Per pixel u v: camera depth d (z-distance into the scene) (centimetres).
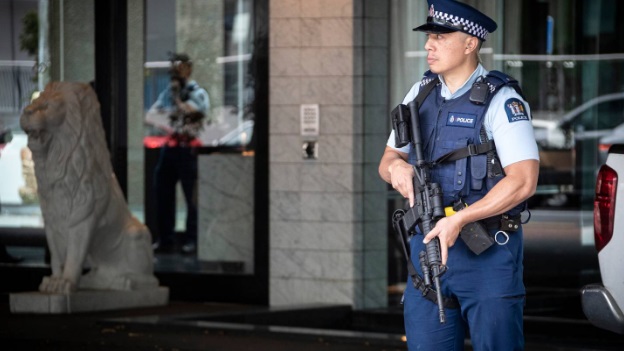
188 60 1437
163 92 1448
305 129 1322
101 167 1306
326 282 1323
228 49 1416
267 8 1353
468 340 1087
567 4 1349
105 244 1342
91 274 1355
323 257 1324
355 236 1311
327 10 1311
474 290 650
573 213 1353
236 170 1412
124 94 1461
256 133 1355
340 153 1313
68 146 1279
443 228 628
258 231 1360
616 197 860
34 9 1500
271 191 1344
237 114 1412
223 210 1417
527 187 638
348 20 1305
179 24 1440
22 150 1517
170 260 1443
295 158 1330
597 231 872
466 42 655
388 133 1317
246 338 1152
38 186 1309
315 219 1325
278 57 1332
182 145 1441
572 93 1359
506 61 1344
